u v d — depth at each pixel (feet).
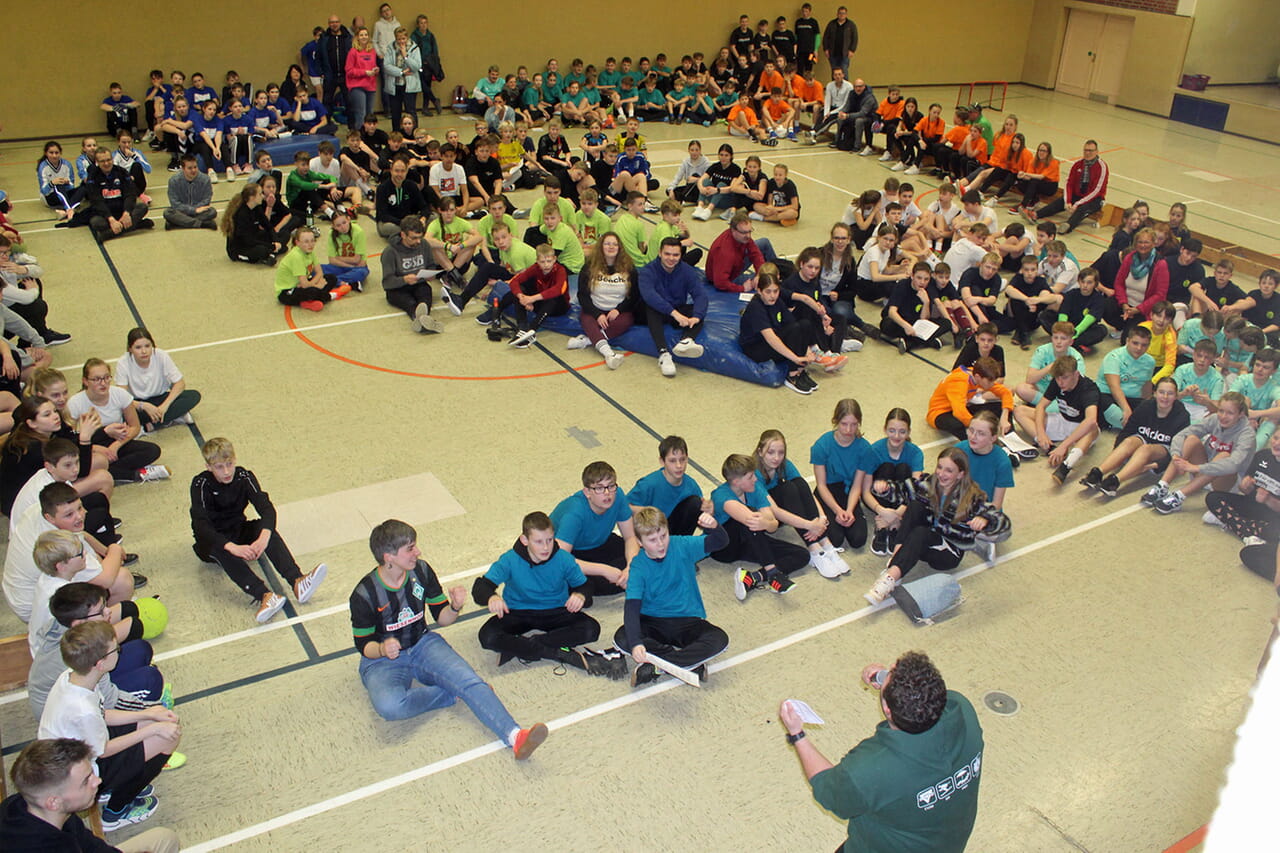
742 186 48.37
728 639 19.70
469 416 28.81
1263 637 20.49
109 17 57.77
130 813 15.47
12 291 30.40
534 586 18.72
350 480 25.17
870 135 64.28
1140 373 28.81
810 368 33.24
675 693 18.54
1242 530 23.73
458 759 16.90
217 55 61.31
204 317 35.22
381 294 38.06
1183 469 24.95
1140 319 35.73
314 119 59.06
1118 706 18.47
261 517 20.52
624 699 18.37
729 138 67.56
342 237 37.58
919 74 86.89
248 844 15.14
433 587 17.92
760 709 18.16
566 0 70.54
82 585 15.99
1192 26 75.51
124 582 19.54
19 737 17.07
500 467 26.03
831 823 15.74
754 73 74.23
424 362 32.35
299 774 16.46
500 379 31.30
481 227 37.40
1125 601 21.54
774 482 22.30
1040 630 20.56
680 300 32.65
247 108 56.59
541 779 16.51
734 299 35.01
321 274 36.94
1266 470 23.49
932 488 21.83
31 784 12.38
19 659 18.26
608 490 19.10
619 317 32.71
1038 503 25.45
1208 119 75.15
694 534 22.63
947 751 11.25
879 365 33.63
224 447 20.01
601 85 71.67
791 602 21.26
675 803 16.07
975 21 86.63
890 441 22.85
